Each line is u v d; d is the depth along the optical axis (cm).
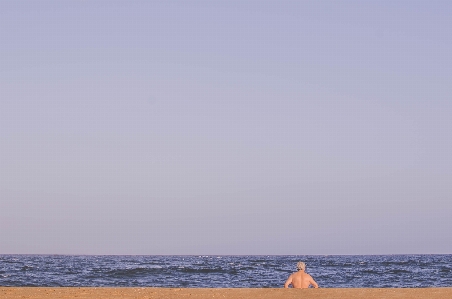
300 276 1691
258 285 3666
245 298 1282
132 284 3625
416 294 1303
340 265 8356
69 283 3656
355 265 8356
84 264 8300
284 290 1374
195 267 6819
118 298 1298
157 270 5488
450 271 5956
